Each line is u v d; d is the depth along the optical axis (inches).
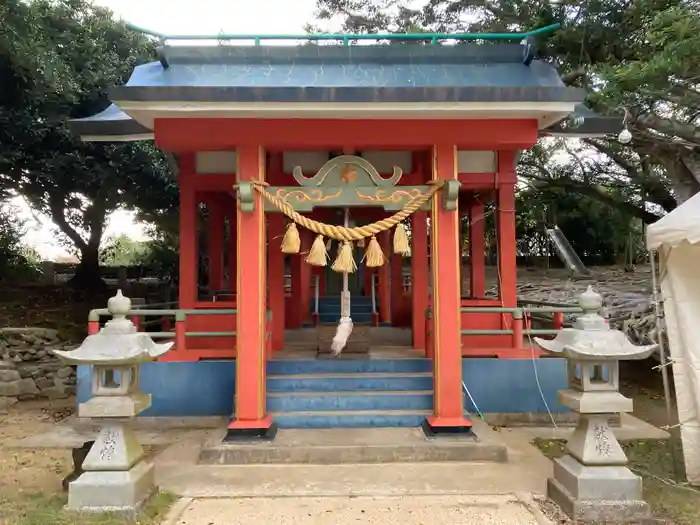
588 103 330.0
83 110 452.8
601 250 852.0
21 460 225.6
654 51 293.9
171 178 507.5
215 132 225.9
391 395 256.2
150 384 274.8
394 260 415.2
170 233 691.4
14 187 493.4
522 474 200.4
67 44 425.4
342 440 223.6
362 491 184.4
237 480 195.3
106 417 164.2
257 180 231.1
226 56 238.7
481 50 241.6
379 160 302.8
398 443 219.3
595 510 159.3
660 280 211.0
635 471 203.2
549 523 158.7
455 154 232.8
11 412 318.7
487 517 162.9
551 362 278.2
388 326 401.1
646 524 157.9
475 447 215.6
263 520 161.5
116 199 549.0
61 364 362.3
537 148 518.6
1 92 409.4
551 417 273.1
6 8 339.6
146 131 292.8
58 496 178.7
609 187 522.6
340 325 243.6
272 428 234.1
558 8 382.0
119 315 177.3
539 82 224.5
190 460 219.0
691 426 194.4
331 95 205.8
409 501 175.8
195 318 311.4
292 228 233.0
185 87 203.8
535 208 660.7
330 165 235.6
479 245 400.5
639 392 348.5
